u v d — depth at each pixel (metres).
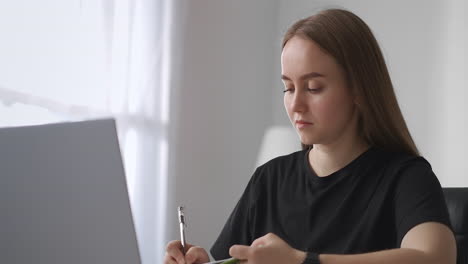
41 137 0.74
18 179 0.73
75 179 0.74
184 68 2.77
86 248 0.73
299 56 1.10
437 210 1.03
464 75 2.31
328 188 1.22
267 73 2.99
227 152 2.90
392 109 1.18
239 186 2.94
